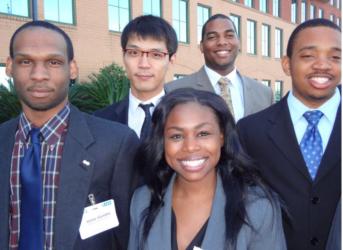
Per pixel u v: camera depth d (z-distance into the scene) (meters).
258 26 23.27
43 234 1.72
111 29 13.96
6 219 1.74
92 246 1.85
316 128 2.04
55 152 1.81
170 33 2.59
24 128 1.82
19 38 1.75
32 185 1.71
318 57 1.93
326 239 1.95
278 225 1.79
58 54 1.75
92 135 1.87
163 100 1.86
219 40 3.76
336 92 2.06
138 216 1.87
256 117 2.24
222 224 1.72
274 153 2.08
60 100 1.81
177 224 1.80
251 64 22.62
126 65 2.62
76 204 1.77
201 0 18.36
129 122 2.64
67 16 12.36
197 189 1.82
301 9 28.84
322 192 1.95
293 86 2.11
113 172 1.89
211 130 1.76
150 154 1.90
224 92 3.78
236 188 1.78
